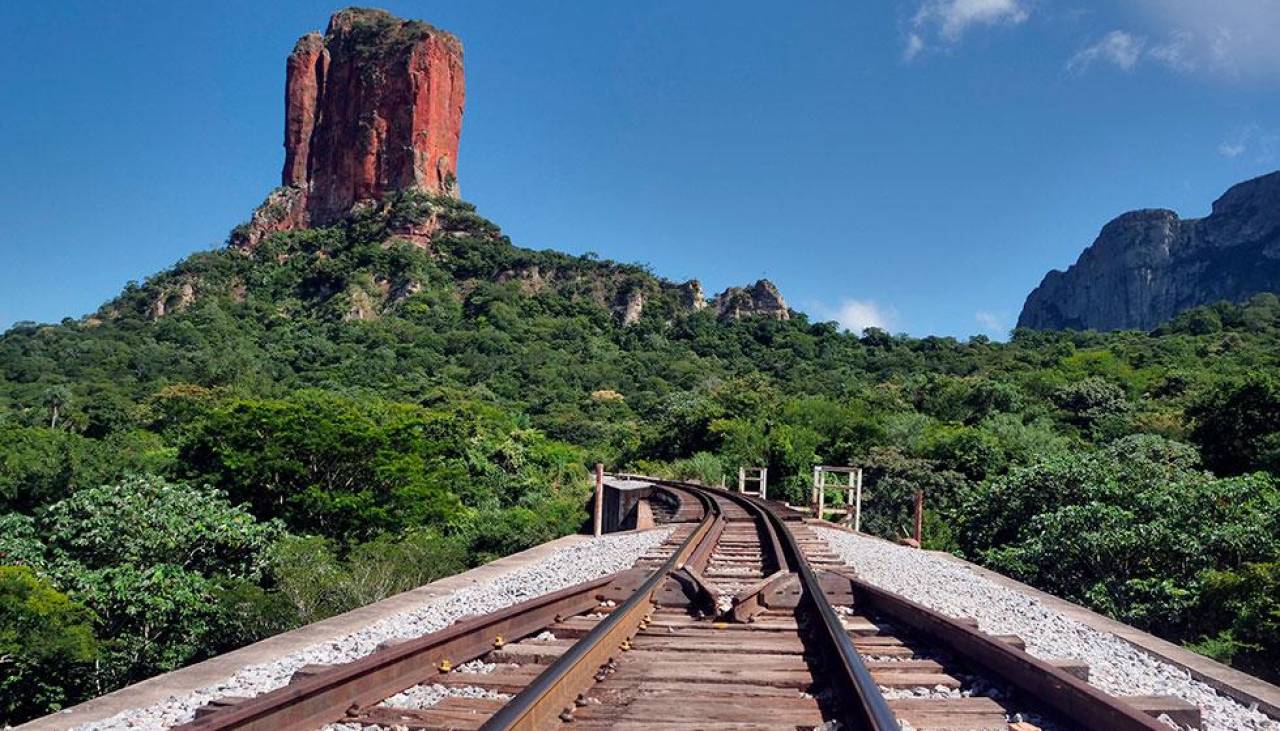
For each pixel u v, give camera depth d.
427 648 5.26
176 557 17.17
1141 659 6.68
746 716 4.39
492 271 154.12
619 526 23.89
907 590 10.18
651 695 4.81
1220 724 4.86
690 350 129.12
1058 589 16.88
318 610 15.77
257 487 23.86
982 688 5.16
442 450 31.95
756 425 44.34
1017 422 40.34
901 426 40.94
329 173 183.50
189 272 150.50
